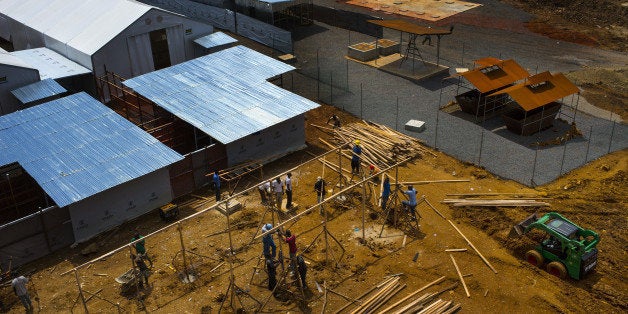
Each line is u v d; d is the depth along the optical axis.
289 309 22.02
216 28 56.66
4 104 37.78
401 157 32.72
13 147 30.16
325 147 34.78
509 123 35.53
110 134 31.31
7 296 23.34
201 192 30.56
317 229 27.00
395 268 24.11
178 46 44.59
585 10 60.09
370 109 39.25
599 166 31.80
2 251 24.53
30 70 37.84
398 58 48.16
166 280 23.86
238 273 24.19
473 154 33.25
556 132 35.88
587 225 26.53
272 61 40.38
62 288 23.64
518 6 62.44
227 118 32.53
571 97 40.97
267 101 34.62
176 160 28.75
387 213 26.36
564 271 23.05
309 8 57.75
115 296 23.08
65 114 33.62
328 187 30.48
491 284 23.05
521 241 24.86
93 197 26.47
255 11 55.97
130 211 28.09
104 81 39.09
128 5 43.72
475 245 25.45
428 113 38.47
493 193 29.34
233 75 38.28
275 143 33.41
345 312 21.77
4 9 52.25
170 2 60.62
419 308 21.53
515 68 39.16
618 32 54.59
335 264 24.38
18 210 28.78
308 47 51.50
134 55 42.00
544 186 29.94
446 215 27.77
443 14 60.50
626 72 44.97
